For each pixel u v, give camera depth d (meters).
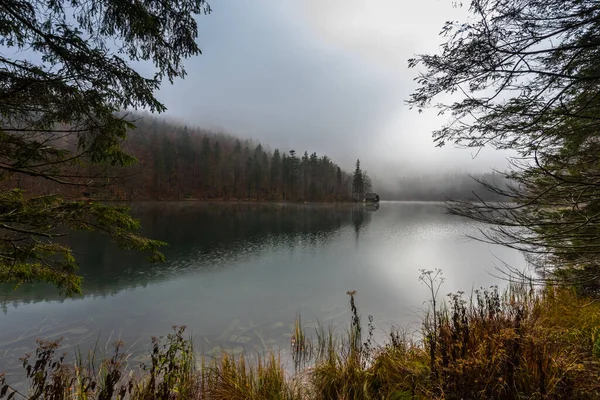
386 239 24.67
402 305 8.47
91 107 2.94
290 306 8.58
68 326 6.98
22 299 9.16
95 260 15.21
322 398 3.23
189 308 8.40
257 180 97.19
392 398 2.98
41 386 2.53
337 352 4.84
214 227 30.30
